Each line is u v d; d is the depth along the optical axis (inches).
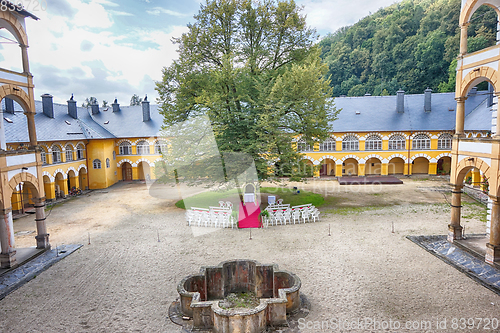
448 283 435.5
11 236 535.2
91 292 434.3
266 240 620.7
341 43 2977.4
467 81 545.3
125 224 781.3
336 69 2694.4
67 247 621.0
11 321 368.2
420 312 366.0
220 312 323.6
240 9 890.7
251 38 942.4
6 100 1005.2
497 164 470.0
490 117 1177.4
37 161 597.9
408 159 1437.0
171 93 916.6
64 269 515.5
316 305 386.0
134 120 1550.2
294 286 382.0
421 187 1184.8
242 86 834.8
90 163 1354.6
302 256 537.0
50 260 553.0
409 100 1534.2
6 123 954.1
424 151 1425.9
